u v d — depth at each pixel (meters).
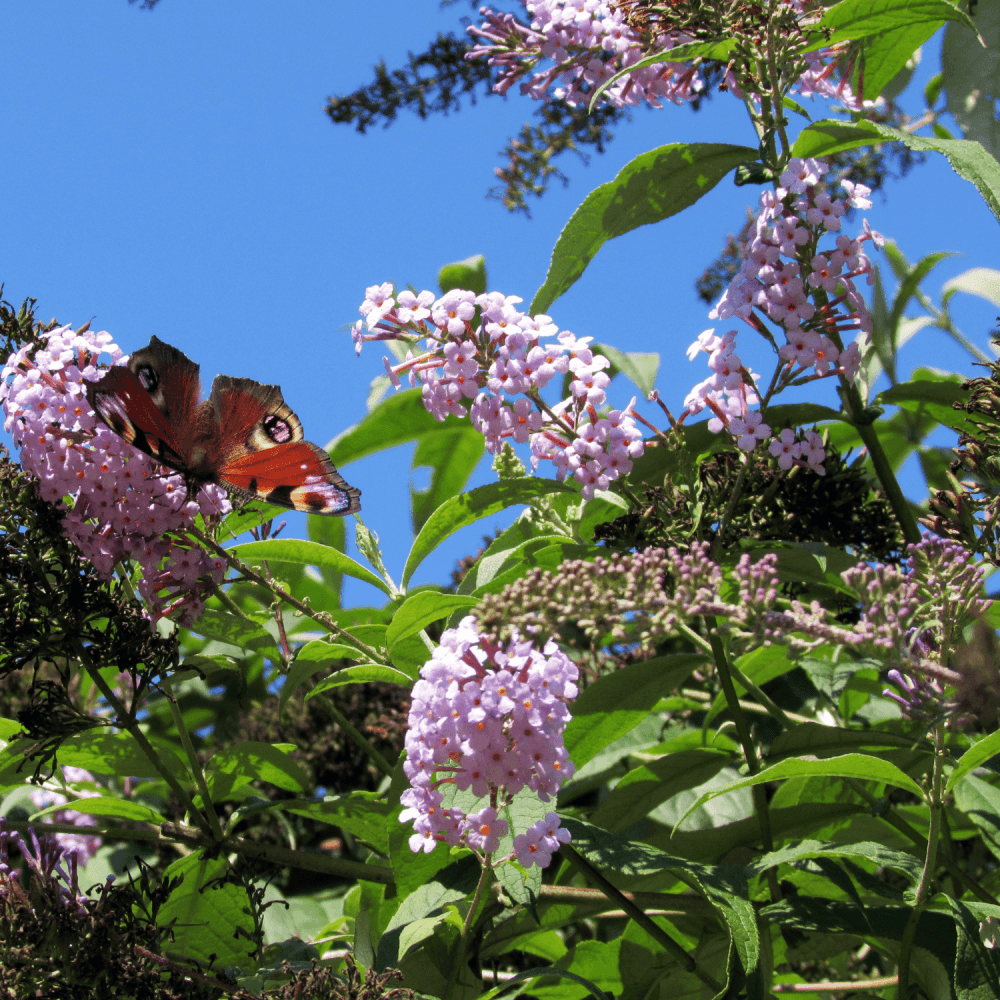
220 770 2.84
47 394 2.39
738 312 2.47
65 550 2.46
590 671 2.71
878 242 2.53
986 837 2.62
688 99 2.94
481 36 3.03
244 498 2.64
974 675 1.42
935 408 3.09
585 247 2.87
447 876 2.46
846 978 3.38
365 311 2.47
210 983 2.16
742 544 2.70
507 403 2.46
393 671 2.57
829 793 2.86
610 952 2.82
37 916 2.08
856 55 2.92
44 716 2.47
